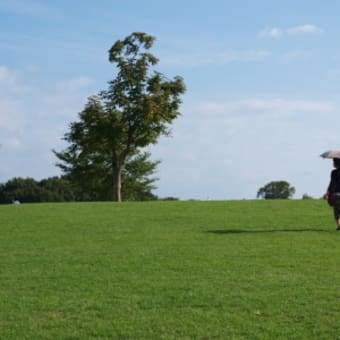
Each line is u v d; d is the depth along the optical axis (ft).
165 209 97.19
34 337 30.68
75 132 206.39
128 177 252.83
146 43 205.05
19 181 394.93
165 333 30.94
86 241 62.85
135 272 45.27
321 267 45.83
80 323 32.71
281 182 392.47
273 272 44.32
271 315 33.53
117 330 31.50
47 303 36.55
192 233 67.26
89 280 42.78
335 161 67.26
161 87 207.21
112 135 199.31
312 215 84.28
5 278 44.19
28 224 78.69
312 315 33.32
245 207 98.63
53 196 392.27
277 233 65.62
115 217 85.92
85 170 220.84
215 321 32.63
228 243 58.85
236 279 42.11
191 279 42.39
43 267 48.16
